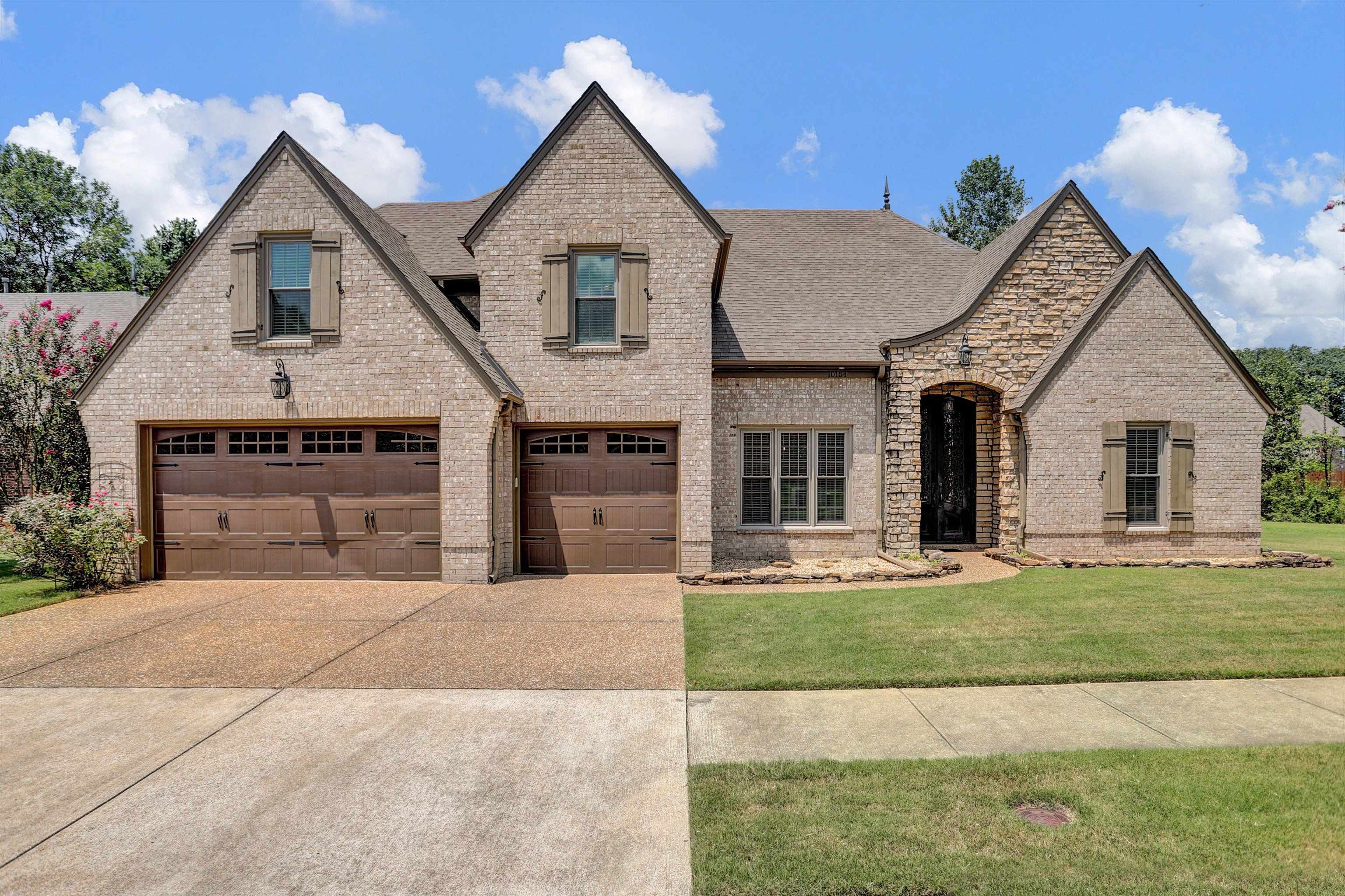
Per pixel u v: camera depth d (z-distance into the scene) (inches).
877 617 319.3
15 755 181.0
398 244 498.9
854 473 515.5
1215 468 502.3
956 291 582.2
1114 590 374.0
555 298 444.1
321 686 234.2
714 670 246.4
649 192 445.1
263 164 419.5
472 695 225.9
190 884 127.0
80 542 386.3
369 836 142.3
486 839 141.0
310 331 422.6
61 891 125.1
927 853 132.9
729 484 510.9
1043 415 496.7
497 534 429.7
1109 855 132.2
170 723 202.7
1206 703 215.8
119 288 1317.7
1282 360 1750.7
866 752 180.9
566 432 454.0
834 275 606.2
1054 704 215.5
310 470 429.1
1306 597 356.8
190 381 422.6
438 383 415.2
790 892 122.0
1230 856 131.6
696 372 445.1
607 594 384.8
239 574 429.7
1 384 469.4
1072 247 523.8
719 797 155.3
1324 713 207.0
